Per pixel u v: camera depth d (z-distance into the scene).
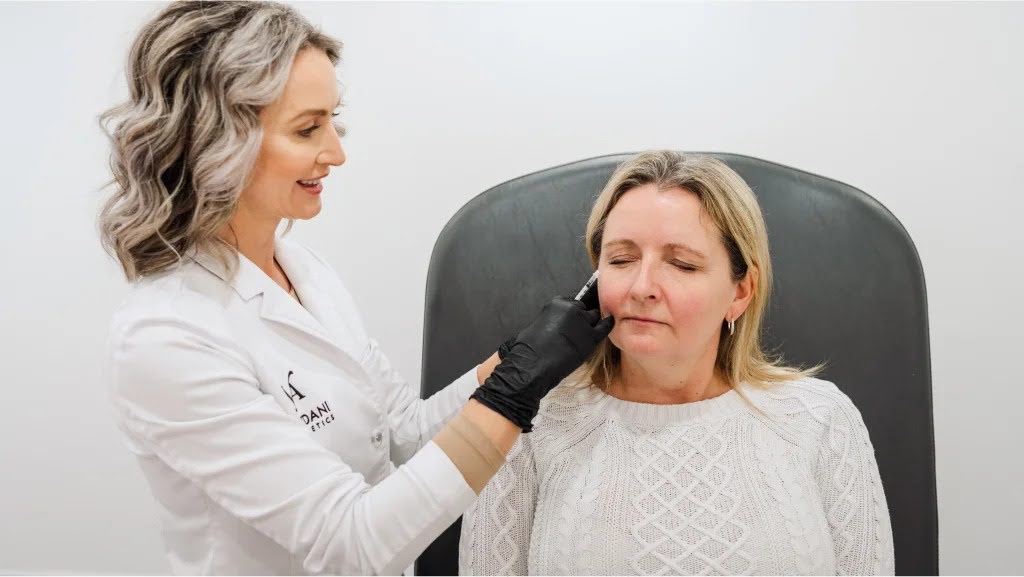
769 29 1.51
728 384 1.02
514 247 1.30
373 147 1.61
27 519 1.75
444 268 1.31
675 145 1.56
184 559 0.97
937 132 1.50
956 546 1.61
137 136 0.85
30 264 1.66
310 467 0.85
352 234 1.64
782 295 1.25
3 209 1.65
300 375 0.97
